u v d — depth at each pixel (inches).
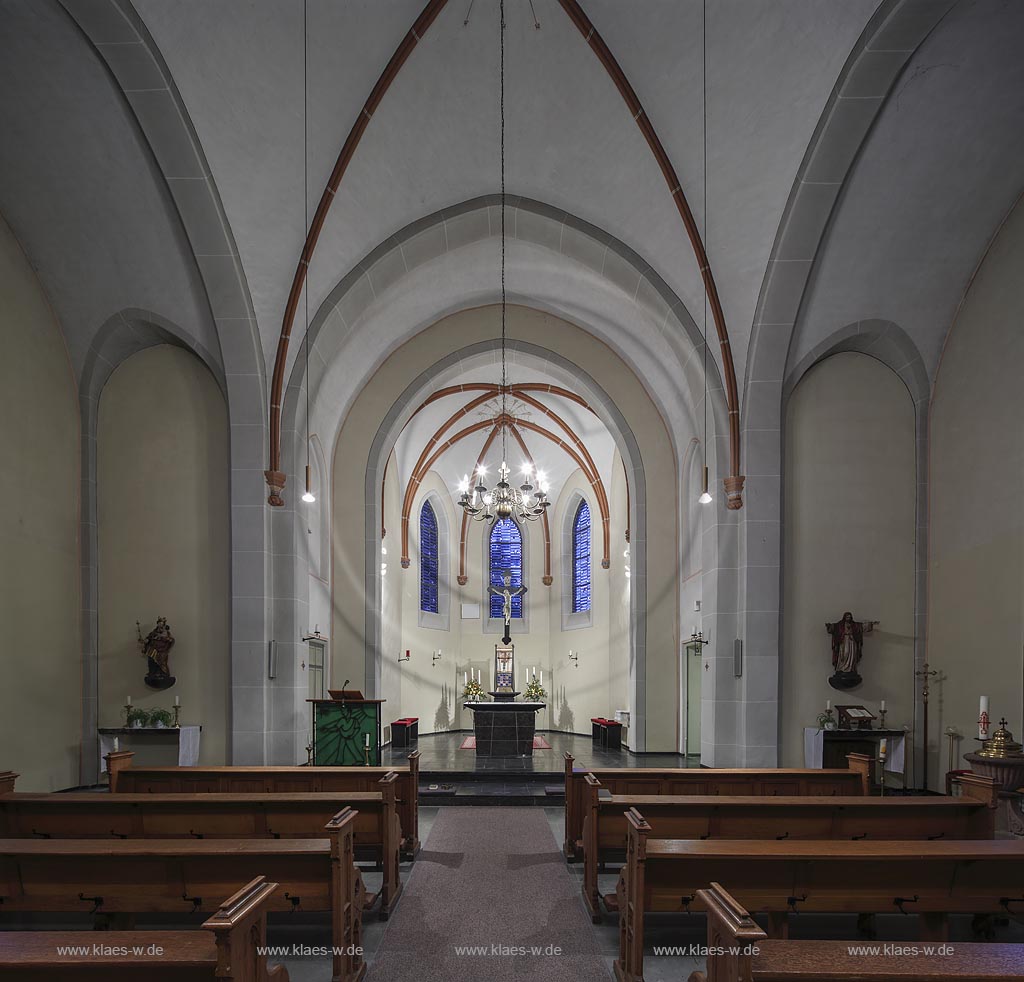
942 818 246.4
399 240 485.1
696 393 521.7
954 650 439.5
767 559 459.8
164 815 255.0
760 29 352.2
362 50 374.6
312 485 564.1
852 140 377.1
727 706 462.0
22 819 256.1
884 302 449.1
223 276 438.6
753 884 193.8
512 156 443.8
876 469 473.7
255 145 400.8
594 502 813.2
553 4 358.3
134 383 488.1
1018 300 399.2
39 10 325.7
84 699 462.3
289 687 479.2
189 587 476.4
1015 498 394.6
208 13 341.7
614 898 240.4
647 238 467.8
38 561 428.5
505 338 627.8
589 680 791.7
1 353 403.2
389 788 252.5
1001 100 362.6
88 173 399.5
